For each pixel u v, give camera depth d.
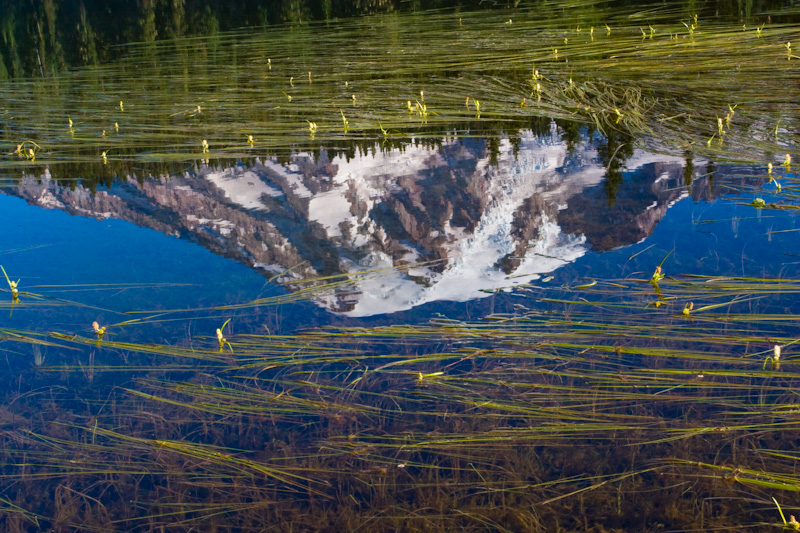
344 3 34.62
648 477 5.15
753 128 12.21
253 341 6.99
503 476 5.26
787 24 19.91
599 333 6.59
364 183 12.49
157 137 14.79
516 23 24.77
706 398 5.69
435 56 20.14
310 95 16.98
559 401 5.83
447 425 5.79
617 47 19.06
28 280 8.86
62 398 6.48
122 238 10.41
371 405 6.06
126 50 26.44
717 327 6.55
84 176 13.03
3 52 27.48
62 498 5.43
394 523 4.96
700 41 18.81
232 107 16.47
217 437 5.91
